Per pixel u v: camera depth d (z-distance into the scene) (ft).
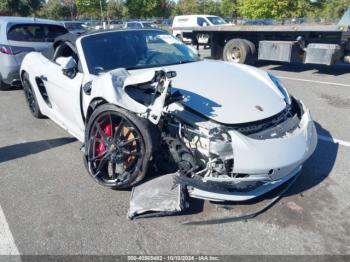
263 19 71.00
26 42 20.76
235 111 8.68
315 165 11.23
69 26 75.46
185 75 10.69
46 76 13.48
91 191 10.04
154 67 11.71
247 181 8.20
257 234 8.05
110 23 118.11
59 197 9.79
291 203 9.18
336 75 26.37
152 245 7.79
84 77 10.92
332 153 12.10
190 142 8.46
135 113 8.70
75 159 12.23
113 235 8.14
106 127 9.66
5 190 10.29
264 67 31.45
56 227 8.47
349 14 24.26
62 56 13.43
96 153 10.14
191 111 8.65
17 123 16.39
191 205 9.14
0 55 20.47
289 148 8.42
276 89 10.51
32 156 12.62
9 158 12.53
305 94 20.43
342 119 15.69
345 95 19.95
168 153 9.02
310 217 8.59
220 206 9.05
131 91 9.21
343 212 8.76
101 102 9.75
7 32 20.31
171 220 8.60
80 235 8.17
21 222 8.71
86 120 10.68
